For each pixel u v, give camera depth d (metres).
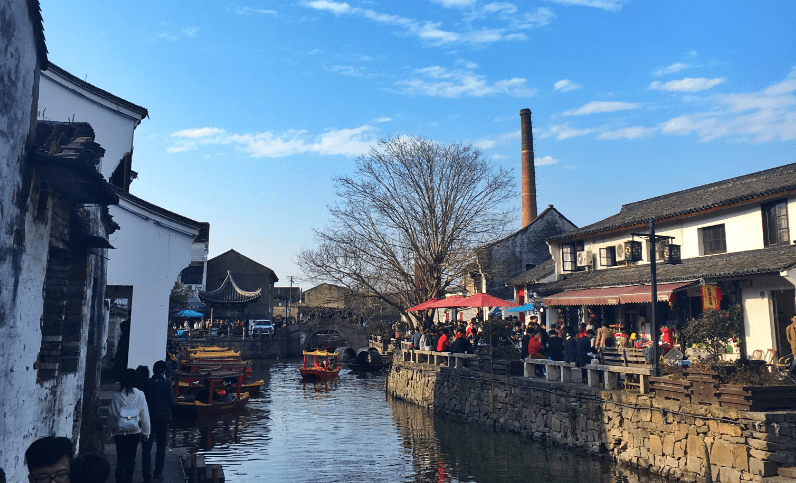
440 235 33.50
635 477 12.77
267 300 72.50
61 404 7.73
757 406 10.77
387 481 13.78
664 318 21.45
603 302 20.94
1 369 5.52
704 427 11.61
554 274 28.97
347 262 33.12
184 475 10.39
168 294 14.66
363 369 43.78
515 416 18.27
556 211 41.53
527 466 14.51
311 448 17.20
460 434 18.95
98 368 11.63
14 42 5.64
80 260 8.83
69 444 3.48
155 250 14.69
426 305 25.20
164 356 14.41
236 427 20.42
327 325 56.44
